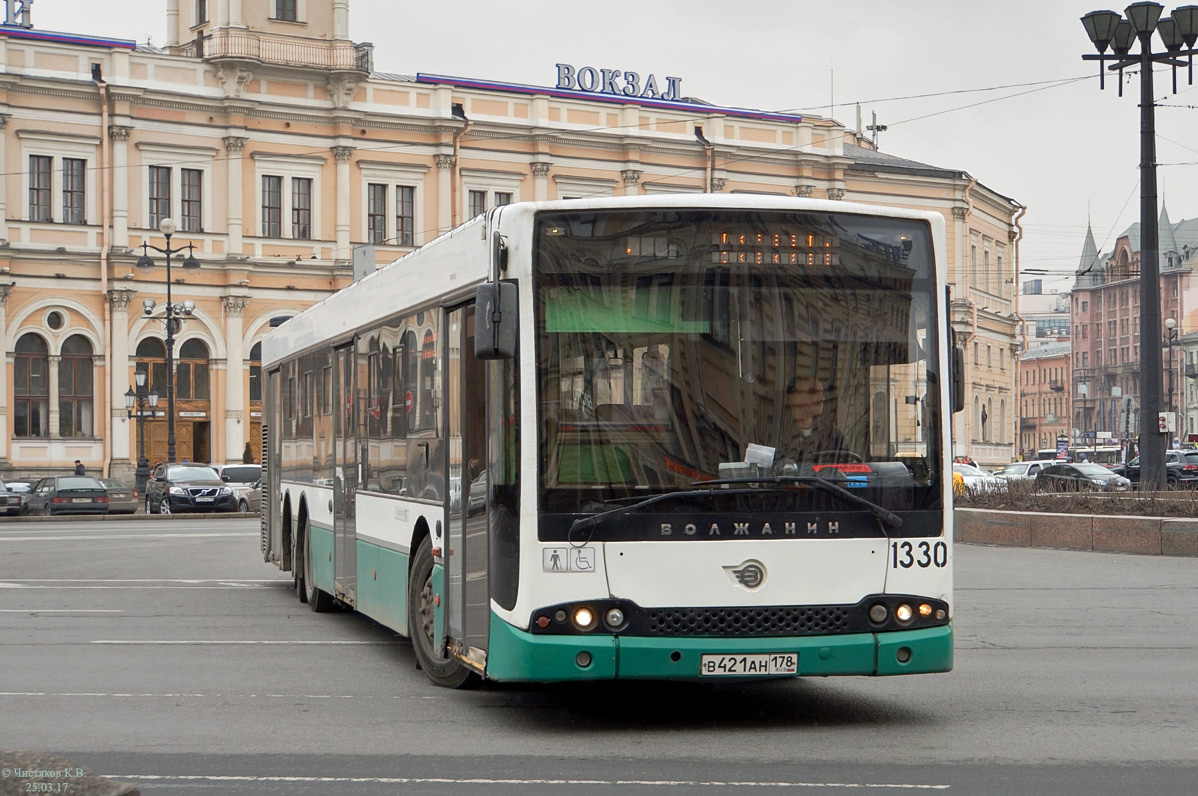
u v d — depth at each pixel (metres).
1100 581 26.25
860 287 12.04
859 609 11.70
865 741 11.54
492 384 12.08
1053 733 11.84
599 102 86.12
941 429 12.05
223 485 60.38
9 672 15.67
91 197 73.81
